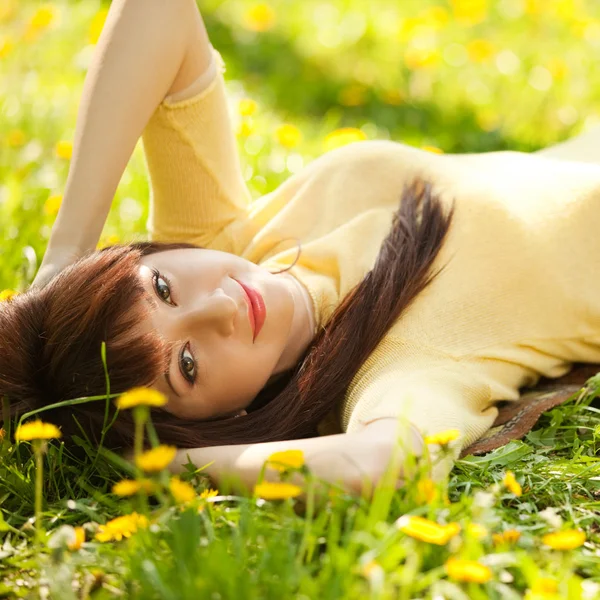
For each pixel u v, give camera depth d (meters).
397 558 1.69
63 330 2.28
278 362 2.65
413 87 5.91
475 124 5.45
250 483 2.13
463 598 1.62
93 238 2.69
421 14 6.76
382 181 2.93
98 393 2.28
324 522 1.84
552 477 2.25
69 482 2.33
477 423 2.42
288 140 4.08
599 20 6.83
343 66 6.22
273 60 6.34
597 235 2.74
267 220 3.04
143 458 1.76
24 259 3.46
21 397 2.32
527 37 6.46
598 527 2.10
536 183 2.86
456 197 2.78
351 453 2.08
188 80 2.86
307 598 1.63
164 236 3.14
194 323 2.37
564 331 2.71
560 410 2.60
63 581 1.73
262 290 2.50
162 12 2.77
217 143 2.97
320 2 7.36
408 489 1.94
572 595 1.64
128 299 2.29
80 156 2.70
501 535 1.85
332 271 2.77
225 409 2.49
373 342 2.51
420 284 2.60
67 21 6.17
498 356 2.58
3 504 2.24
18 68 5.29
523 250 2.67
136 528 1.84
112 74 2.72
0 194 4.04
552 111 5.40
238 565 1.71
